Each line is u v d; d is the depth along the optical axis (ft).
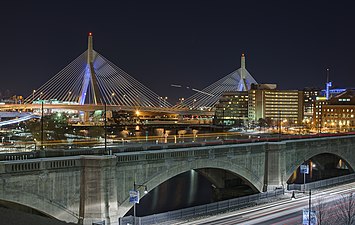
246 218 213.25
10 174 161.89
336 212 224.33
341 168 453.17
